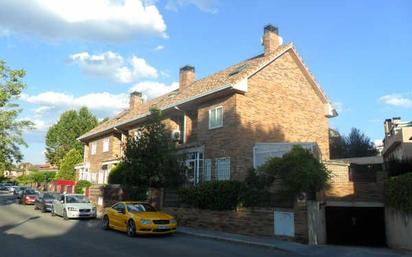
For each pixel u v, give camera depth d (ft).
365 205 65.67
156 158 74.18
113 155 124.57
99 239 51.98
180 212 69.46
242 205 58.49
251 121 78.43
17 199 152.87
